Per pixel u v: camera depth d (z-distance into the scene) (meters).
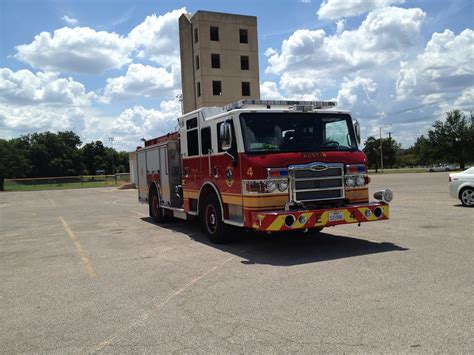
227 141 8.19
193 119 10.32
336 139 8.76
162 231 12.08
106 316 5.14
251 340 4.19
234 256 8.13
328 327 4.40
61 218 17.36
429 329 4.21
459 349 3.78
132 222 14.66
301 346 3.99
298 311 4.91
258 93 55.25
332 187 8.20
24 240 11.69
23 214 20.38
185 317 4.95
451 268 6.39
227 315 4.92
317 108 8.98
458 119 87.75
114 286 6.46
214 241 9.58
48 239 11.63
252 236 10.25
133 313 5.19
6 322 5.12
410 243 8.40
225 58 53.47
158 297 5.78
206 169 9.68
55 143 129.62
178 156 12.09
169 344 4.21
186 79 56.31
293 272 6.65
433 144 90.56
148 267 7.61
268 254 8.12
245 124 8.17
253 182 7.80
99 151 138.88
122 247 9.79
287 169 7.85
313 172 8.05
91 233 12.38
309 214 7.60
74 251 9.57
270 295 5.55
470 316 4.49
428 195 19.19
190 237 10.74
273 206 7.77
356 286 5.72
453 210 13.16
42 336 4.62
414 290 5.43
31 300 5.98
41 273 7.60
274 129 8.34
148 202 14.60
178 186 11.98
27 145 128.50
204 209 10.06
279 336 4.25
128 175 71.25
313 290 5.66
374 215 8.11
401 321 4.45
